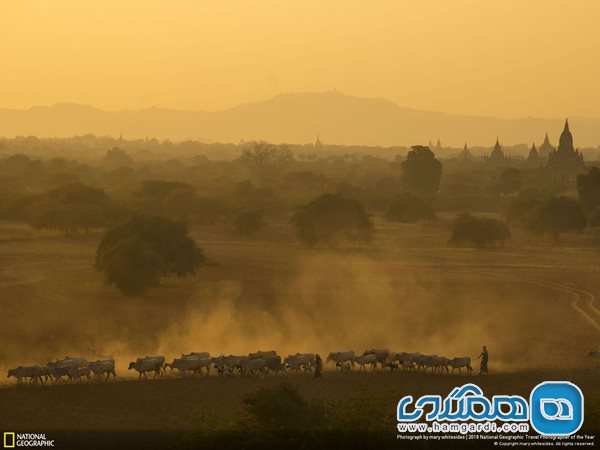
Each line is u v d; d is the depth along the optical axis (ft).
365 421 298.76
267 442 283.79
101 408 407.64
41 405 414.21
